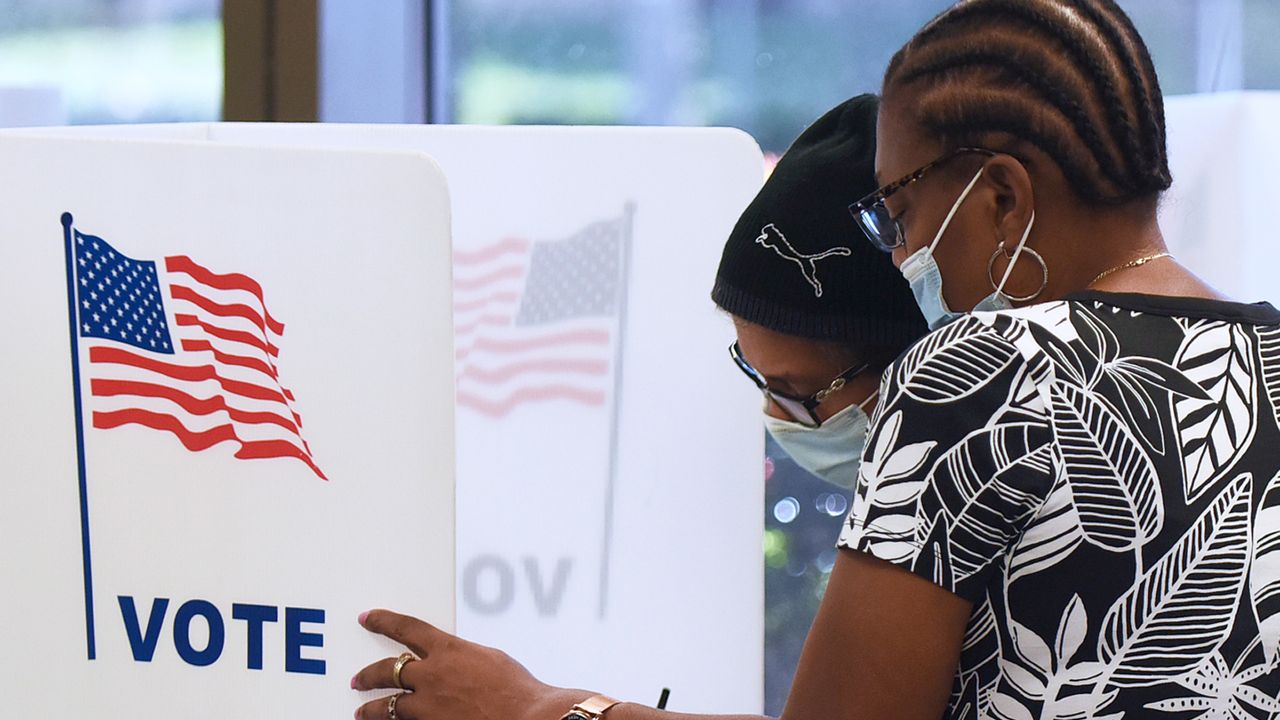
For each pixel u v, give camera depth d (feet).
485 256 12.80
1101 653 7.80
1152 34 20.31
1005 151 8.34
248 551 10.09
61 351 9.98
